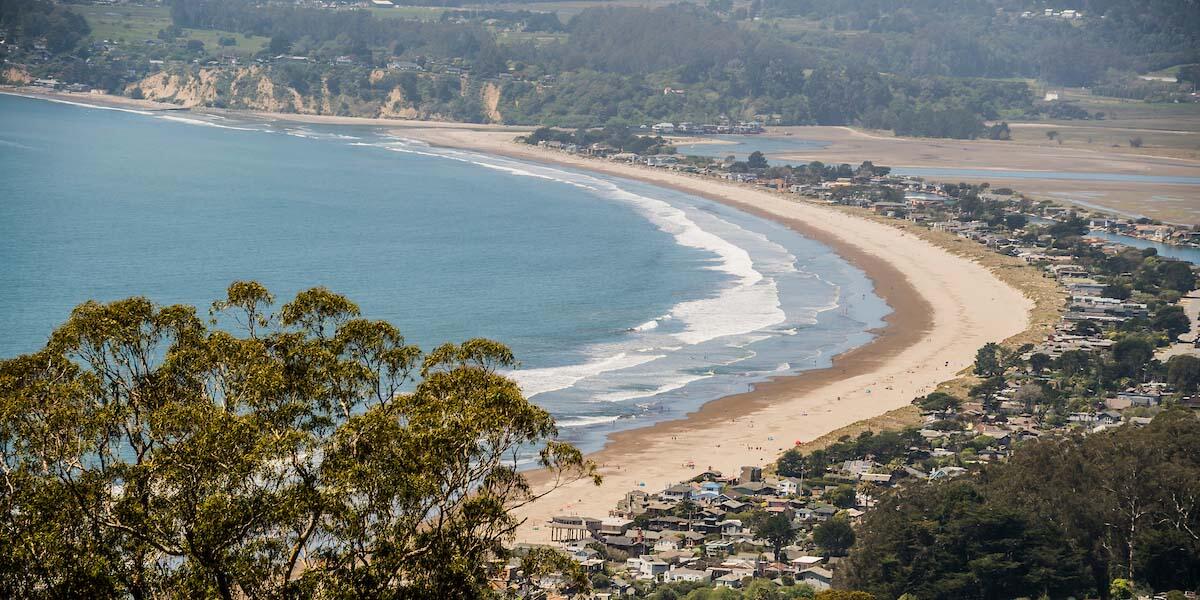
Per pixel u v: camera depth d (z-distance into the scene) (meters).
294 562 47.50
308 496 46.44
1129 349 194.50
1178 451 116.38
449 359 57.09
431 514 62.56
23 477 45.84
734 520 119.94
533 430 52.91
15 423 47.50
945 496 106.62
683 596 98.81
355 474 46.81
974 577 99.56
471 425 50.25
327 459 48.34
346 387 54.53
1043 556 100.81
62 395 48.84
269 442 47.19
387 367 57.66
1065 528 107.25
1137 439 117.62
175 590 45.84
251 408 51.94
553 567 57.25
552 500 124.19
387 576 47.78
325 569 47.41
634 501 123.88
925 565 100.81
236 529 45.78
